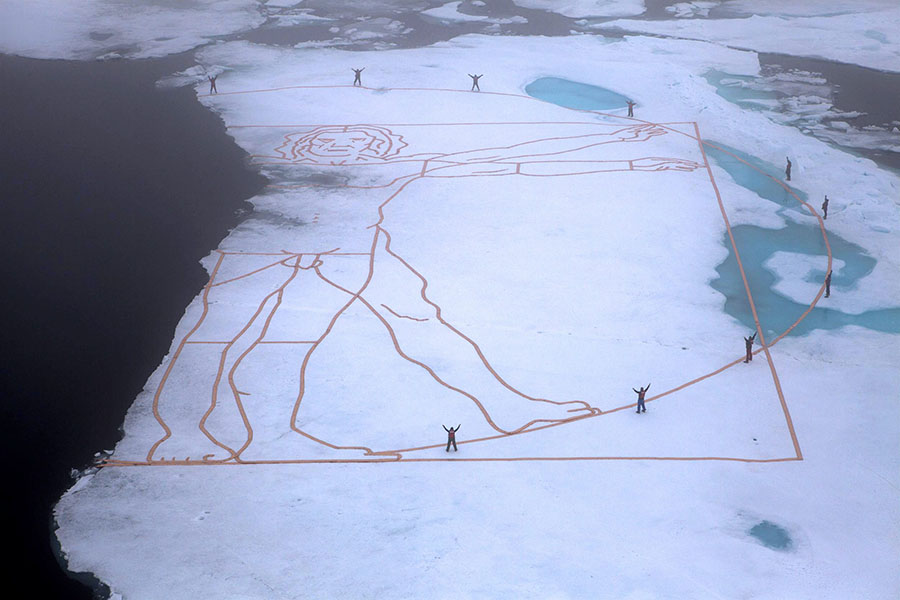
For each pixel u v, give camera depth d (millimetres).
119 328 35062
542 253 40781
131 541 24766
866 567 23766
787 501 26234
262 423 29969
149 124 56062
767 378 32156
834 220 44219
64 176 48250
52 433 29266
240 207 45500
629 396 31266
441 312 36281
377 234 42719
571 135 54969
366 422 30016
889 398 30875
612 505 26094
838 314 36281
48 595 22969
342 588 23062
